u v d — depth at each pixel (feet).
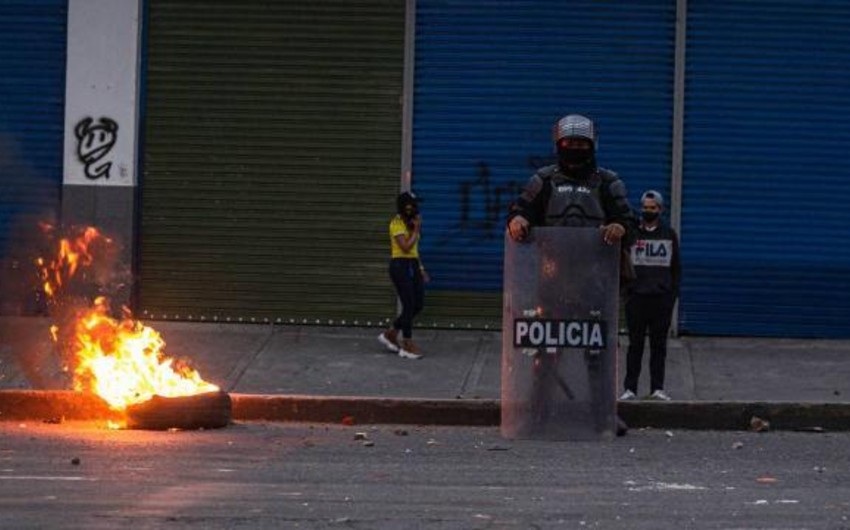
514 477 37.68
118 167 62.18
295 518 31.99
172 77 62.23
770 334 61.62
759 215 61.31
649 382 54.65
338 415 49.83
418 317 61.98
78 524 31.22
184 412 46.37
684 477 37.96
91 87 62.23
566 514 32.68
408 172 61.67
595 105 61.31
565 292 44.19
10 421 48.96
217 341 60.39
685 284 61.46
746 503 34.17
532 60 61.31
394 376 55.47
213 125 62.18
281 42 61.87
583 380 44.50
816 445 45.44
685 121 61.21
